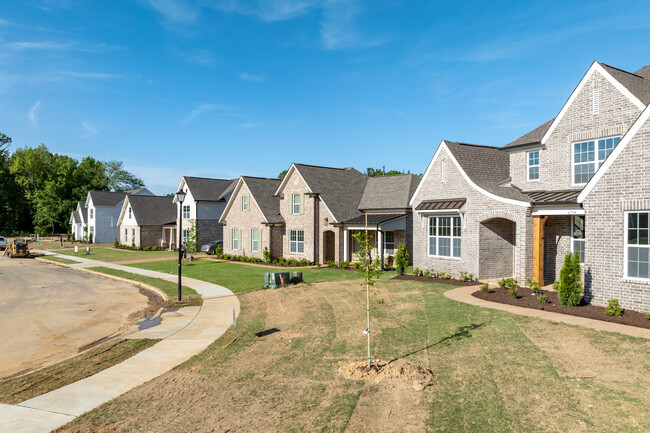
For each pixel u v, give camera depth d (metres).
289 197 34.16
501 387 7.87
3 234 86.38
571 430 6.29
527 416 6.77
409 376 8.53
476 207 19.48
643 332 10.38
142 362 10.62
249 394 8.30
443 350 10.09
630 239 12.67
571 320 11.78
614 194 13.00
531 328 11.24
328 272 26.62
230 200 39.66
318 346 11.15
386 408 7.36
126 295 21.70
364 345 10.91
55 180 87.56
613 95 16.19
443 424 6.69
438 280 20.42
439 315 13.38
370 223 27.20
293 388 8.45
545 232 18.30
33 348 12.78
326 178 33.59
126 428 7.11
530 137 20.23
